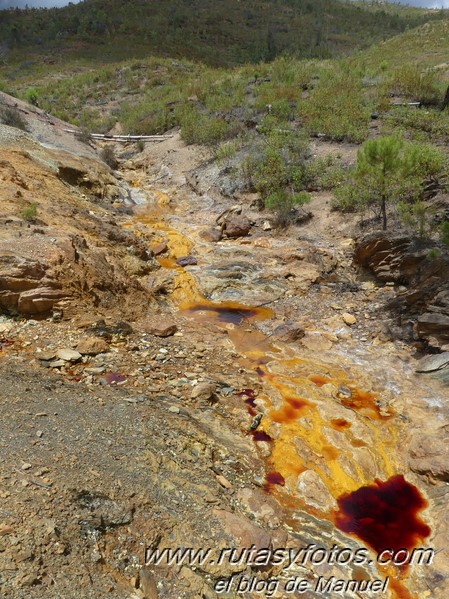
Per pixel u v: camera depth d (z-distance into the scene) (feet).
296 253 31.89
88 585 9.37
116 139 68.08
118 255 29.25
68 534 10.21
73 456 12.53
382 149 30.81
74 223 29.37
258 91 63.10
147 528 11.31
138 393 17.42
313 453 16.15
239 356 22.12
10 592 8.51
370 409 18.80
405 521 14.12
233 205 41.42
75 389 16.46
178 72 107.65
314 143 46.11
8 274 20.15
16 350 18.44
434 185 32.78
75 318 21.12
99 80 108.06
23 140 42.04
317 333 24.44
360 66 66.28
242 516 12.89
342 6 328.90
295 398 19.01
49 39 183.11
